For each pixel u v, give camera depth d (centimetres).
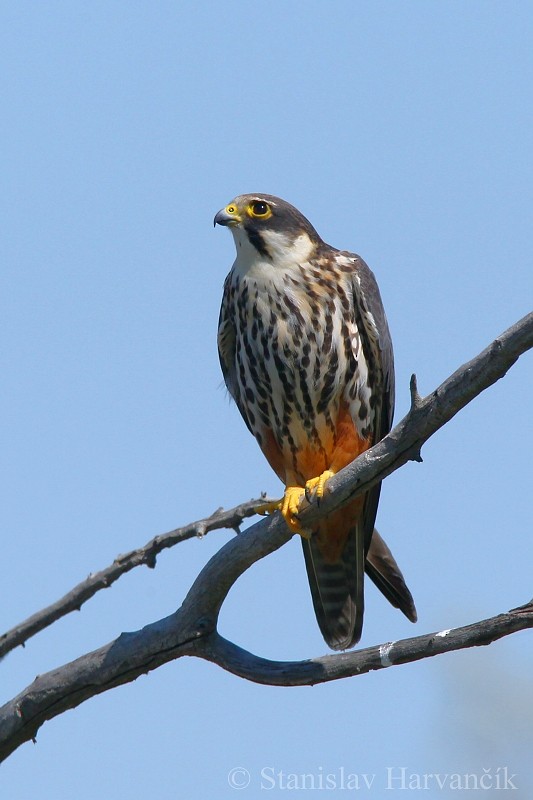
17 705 998
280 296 1214
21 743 1019
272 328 1216
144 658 980
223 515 996
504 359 830
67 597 1014
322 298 1216
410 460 938
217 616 981
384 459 938
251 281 1227
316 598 1235
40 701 991
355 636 1227
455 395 867
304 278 1220
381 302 1255
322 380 1220
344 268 1238
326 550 1210
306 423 1243
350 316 1226
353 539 1202
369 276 1248
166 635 970
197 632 969
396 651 896
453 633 873
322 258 1239
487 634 854
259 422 1270
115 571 1002
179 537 986
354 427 1242
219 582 970
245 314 1234
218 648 974
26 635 1026
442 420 891
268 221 1224
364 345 1241
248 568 984
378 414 1268
